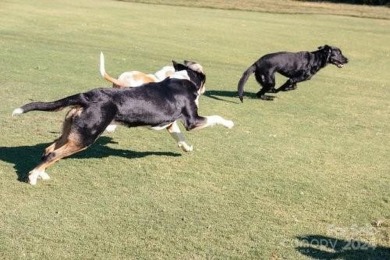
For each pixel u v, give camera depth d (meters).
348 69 18.09
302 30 26.41
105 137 8.53
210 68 15.80
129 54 16.72
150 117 7.07
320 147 8.73
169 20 26.00
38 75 12.52
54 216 5.86
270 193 6.74
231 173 7.34
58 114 9.54
